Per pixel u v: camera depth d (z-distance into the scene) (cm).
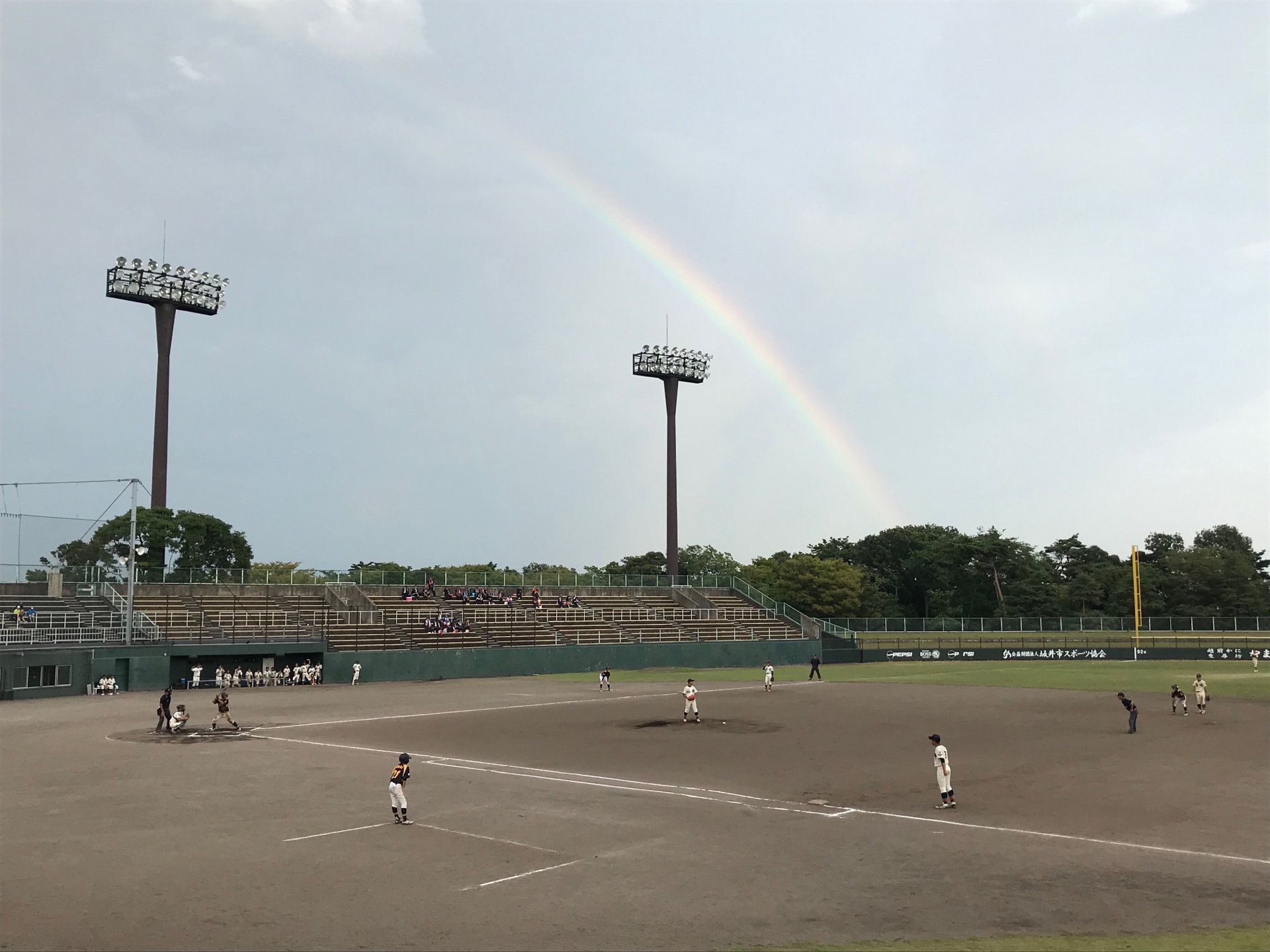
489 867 1628
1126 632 10969
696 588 10281
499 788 2389
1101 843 1823
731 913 1385
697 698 4984
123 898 1438
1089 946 1235
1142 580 13975
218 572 7144
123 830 1900
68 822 1973
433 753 3020
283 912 1377
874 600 14162
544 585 9038
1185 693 5088
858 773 2639
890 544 16075
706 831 1911
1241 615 13588
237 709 4481
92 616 6038
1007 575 14312
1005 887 1523
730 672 7444
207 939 1262
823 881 1554
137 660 5528
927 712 4228
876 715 4106
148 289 7838
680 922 1341
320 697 5175
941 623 10956
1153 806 2180
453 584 8438
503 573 8831
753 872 1606
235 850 1741
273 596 7262
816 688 5678
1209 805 2188
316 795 2283
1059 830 1930
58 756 2936
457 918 1355
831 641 9500
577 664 7681
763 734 3472
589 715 4172
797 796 2300
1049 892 1500
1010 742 3231
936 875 1592
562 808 2138
